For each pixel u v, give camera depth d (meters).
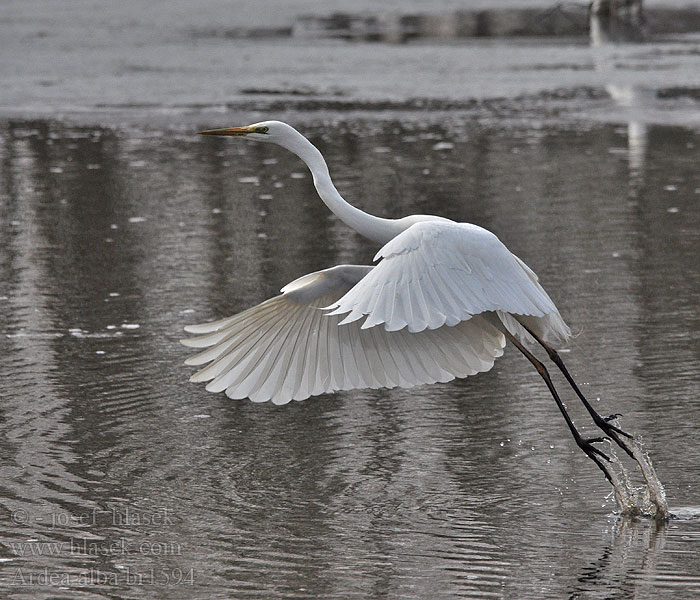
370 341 8.14
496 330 8.45
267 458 10.74
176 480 10.22
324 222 20.69
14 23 50.59
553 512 9.53
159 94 33.75
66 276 17.48
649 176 23.53
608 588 8.13
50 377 13.03
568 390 12.45
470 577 8.33
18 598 8.08
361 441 11.17
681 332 14.33
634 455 9.48
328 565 8.53
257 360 7.96
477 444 11.05
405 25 49.88
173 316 15.37
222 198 22.72
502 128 28.77
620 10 50.50
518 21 50.50
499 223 20.11
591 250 18.36
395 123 29.58
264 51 42.06
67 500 9.77
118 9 56.59
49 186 23.83
